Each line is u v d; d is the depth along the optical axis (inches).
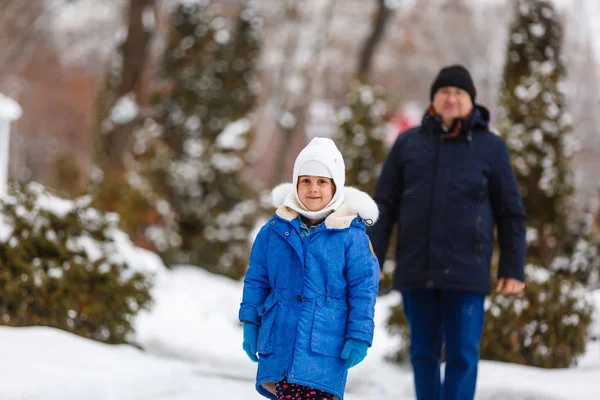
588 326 570.6
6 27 2805.1
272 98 2509.8
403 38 2962.6
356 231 322.3
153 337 747.4
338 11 2682.1
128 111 1248.8
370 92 1023.0
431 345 430.0
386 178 449.1
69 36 3503.9
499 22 2923.2
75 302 608.4
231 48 1366.9
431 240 423.8
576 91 2554.1
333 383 308.8
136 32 1296.8
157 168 1241.4
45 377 399.2
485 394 472.7
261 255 330.6
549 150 737.6
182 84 1349.7
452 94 435.8
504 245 434.0
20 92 3452.3
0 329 515.8
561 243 738.8
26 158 3511.3
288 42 2485.2
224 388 499.8
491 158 431.5
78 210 644.7
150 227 1152.8
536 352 559.5
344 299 319.6
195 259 1220.5
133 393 439.8
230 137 1285.7
